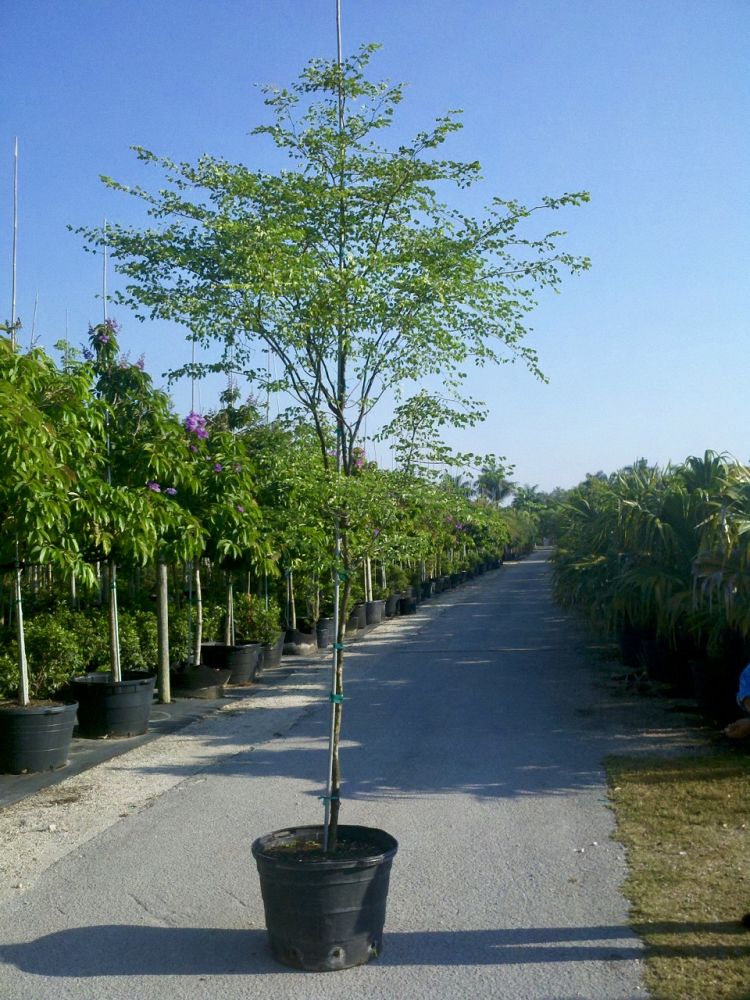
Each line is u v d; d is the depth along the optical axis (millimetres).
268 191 5102
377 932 4168
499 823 6062
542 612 24156
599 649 15414
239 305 5031
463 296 5008
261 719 10141
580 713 9844
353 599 19312
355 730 9336
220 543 9945
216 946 4332
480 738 8719
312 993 3846
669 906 4578
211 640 13859
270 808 6559
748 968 3910
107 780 7504
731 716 8922
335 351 4957
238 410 12539
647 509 10742
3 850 5793
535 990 3820
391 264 4859
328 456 5027
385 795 6824
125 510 7930
